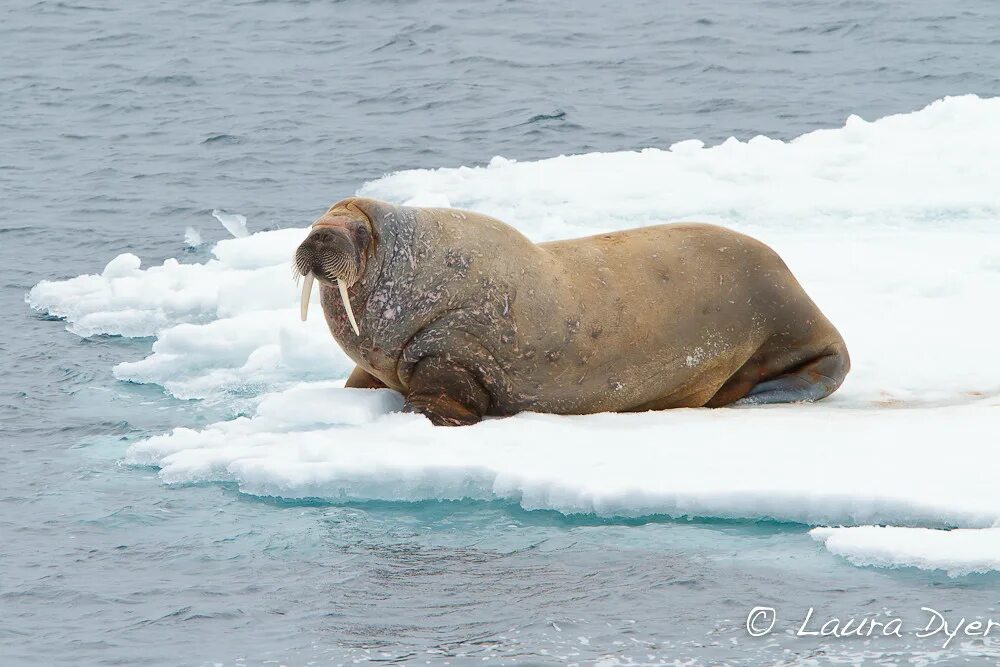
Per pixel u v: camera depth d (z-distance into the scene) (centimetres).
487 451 3092
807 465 2933
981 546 2530
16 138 8150
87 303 5022
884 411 3397
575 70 9462
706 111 8162
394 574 2609
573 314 3441
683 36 10406
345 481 3027
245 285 4809
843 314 4247
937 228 5341
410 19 11356
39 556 2780
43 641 2386
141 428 3656
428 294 3403
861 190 5872
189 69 9888
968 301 4322
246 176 7125
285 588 2567
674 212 5706
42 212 6531
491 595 2491
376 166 7194
